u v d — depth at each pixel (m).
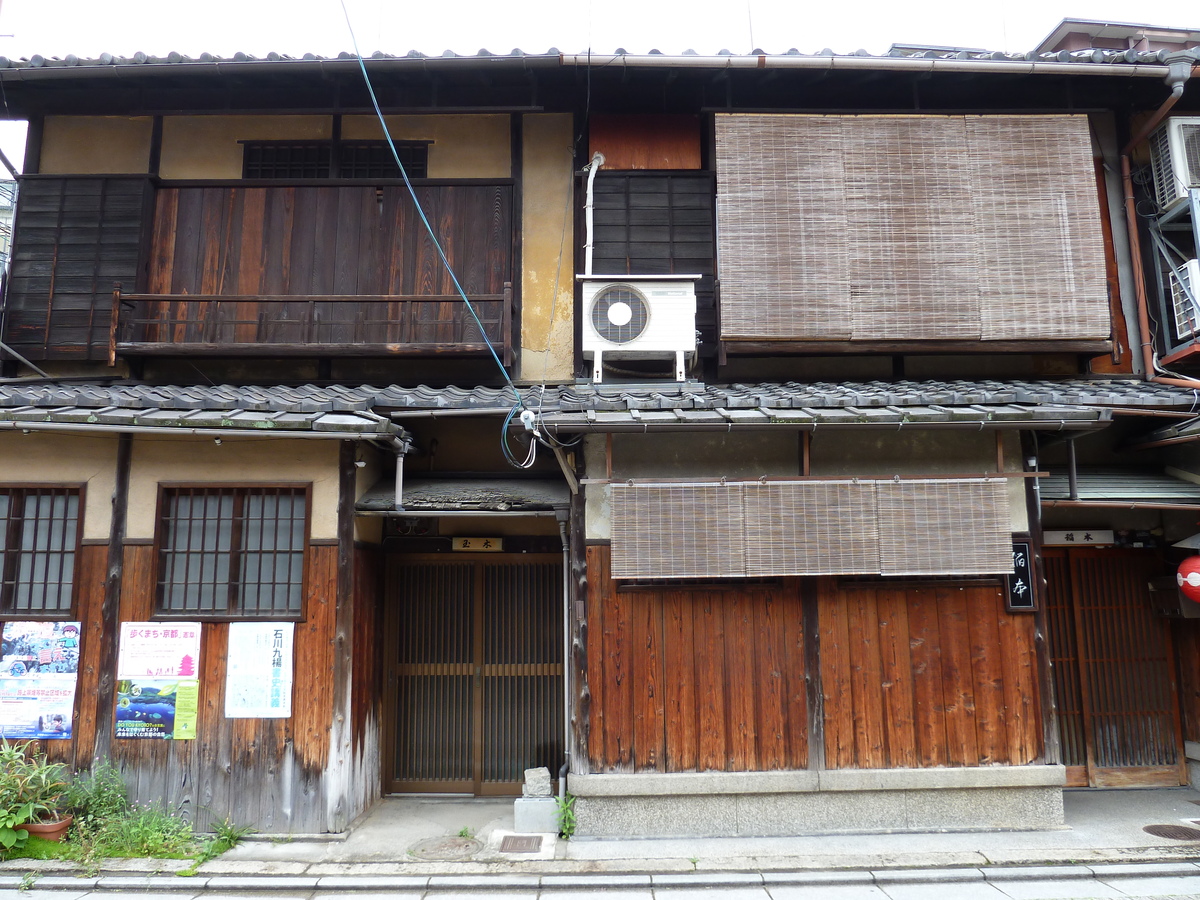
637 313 8.41
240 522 7.27
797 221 8.82
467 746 8.33
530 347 9.34
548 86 9.31
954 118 8.97
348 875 6.14
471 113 9.34
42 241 9.10
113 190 9.12
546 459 8.70
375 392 7.98
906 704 7.06
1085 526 8.66
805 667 7.08
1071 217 8.86
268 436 6.93
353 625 7.20
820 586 7.18
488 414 7.34
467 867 6.29
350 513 7.22
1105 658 8.59
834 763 6.97
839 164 8.91
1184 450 8.41
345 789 7.00
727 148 8.91
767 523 6.89
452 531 8.56
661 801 6.93
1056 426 6.76
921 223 8.84
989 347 8.81
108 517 7.25
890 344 8.84
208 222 9.08
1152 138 9.62
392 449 7.88
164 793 6.89
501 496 7.62
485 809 7.81
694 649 7.07
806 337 8.73
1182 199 9.02
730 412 6.79
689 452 7.30
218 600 7.18
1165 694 8.55
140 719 6.96
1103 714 8.51
